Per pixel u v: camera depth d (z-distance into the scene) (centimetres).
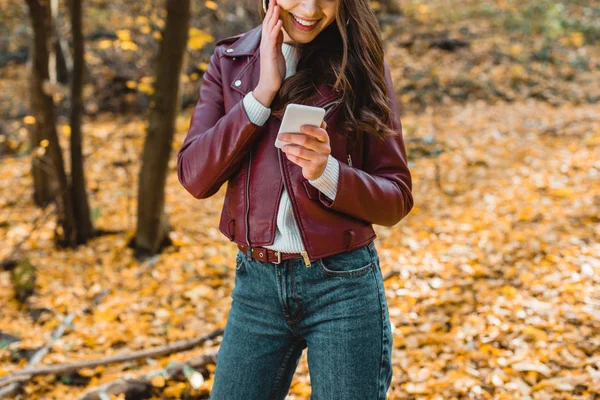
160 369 307
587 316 314
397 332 329
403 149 155
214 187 150
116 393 280
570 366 278
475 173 611
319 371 146
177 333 365
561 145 657
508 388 266
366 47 145
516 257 408
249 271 152
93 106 870
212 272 457
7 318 407
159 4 614
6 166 725
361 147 152
